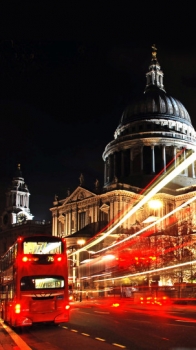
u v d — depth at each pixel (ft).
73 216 425.69
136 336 82.33
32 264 105.50
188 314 131.95
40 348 72.18
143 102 488.44
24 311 102.12
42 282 104.94
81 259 376.07
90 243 379.55
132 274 307.78
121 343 73.56
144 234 338.95
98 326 105.29
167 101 490.08
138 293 238.07
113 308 180.24
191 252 293.84
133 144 461.78
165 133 460.14
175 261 292.81
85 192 417.49
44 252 107.45
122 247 334.85
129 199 387.55
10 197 585.63
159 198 393.29
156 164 456.86
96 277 349.61
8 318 116.57
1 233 581.53
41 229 535.60
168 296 221.25
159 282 294.66
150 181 431.43
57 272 106.83
